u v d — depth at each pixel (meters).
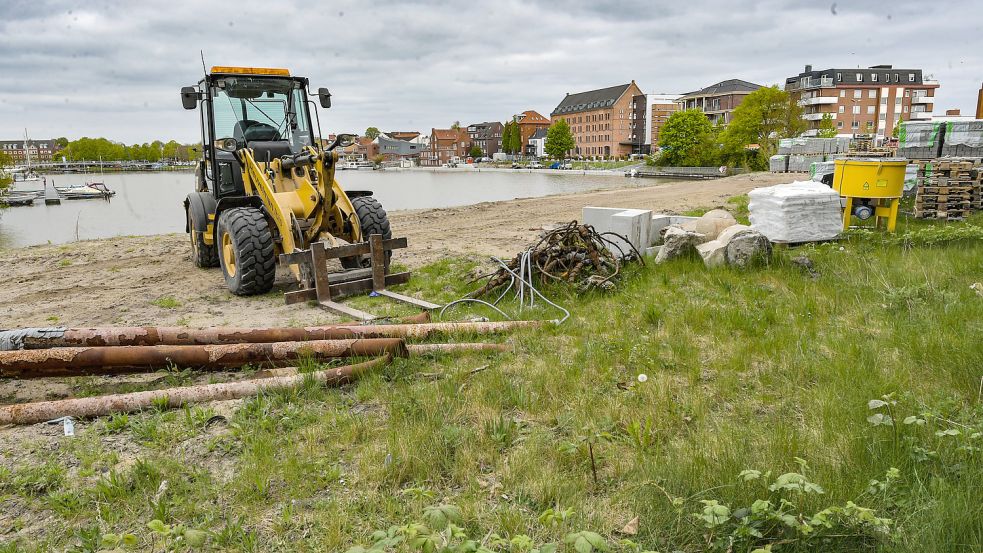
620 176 68.38
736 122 57.47
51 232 19.67
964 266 6.96
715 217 8.48
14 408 3.83
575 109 121.31
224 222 7.13
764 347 4.85
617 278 6.95
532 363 4.71
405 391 4.16
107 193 36.53
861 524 2.54
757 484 2.84
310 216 7.02
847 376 4.17
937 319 5.21
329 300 6.69
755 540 2.55
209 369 4.66
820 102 81.00
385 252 7.75
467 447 3.44
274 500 3.04
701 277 7.04
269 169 7.48
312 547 2.69
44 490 3.17
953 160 11.16
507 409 3.98
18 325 6.18
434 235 12.21
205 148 8.40
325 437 3.62
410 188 46.28
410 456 3.29
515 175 77.62
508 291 6.70
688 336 5.14
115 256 10.49
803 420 3.72
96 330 4.62
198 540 2.19
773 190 9.21
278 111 8.27
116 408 3.94
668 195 21.12
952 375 4.12
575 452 3.33
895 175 9.68
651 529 2.70
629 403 3.94
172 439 3.62
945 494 2.70
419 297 6.89
